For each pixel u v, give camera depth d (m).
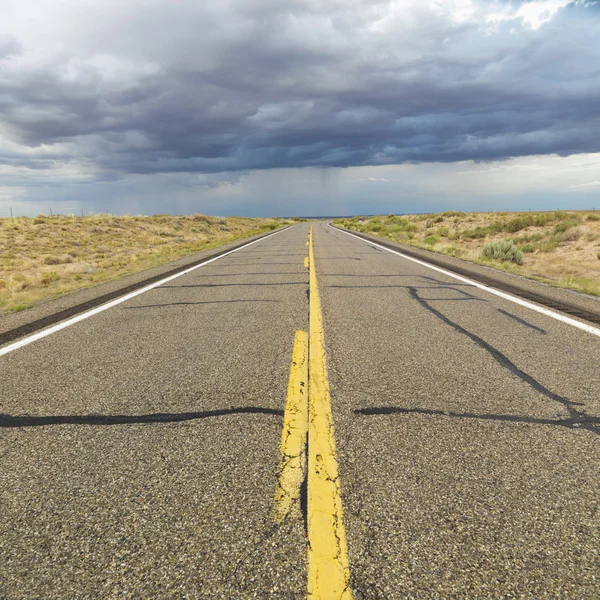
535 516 1.76
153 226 35.59
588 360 3.74
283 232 33.00
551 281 8.37
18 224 26.17
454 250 14.49
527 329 4.80
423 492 1.92
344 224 50.75
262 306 6.19
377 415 2.68
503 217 31.23
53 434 2.54
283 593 1.41
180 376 3.44
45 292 8.76
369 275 9.16
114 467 2.18
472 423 2.57
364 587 1.42
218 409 2.80
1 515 1.84
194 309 6.14
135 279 9.55
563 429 2.51
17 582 1.49
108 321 5.60
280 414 2.71
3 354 4.26
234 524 1.73
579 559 1.54
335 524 1.71
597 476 2.04
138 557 1.58
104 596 1.42
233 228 46.34
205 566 1.53
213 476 2.06
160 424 2.62
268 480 2.02
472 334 4.59
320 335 4.57
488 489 1.94
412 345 4.19
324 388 3.11
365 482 1.99
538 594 1.40
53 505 1.89
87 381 3.40
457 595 1.39
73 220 30.64
